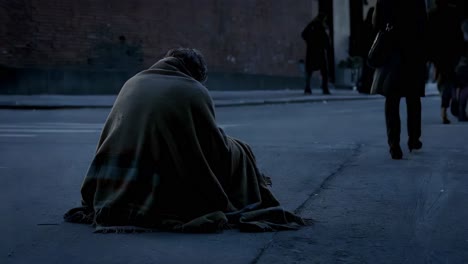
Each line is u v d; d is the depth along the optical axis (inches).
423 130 378.0
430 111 565.3
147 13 784.9
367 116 509.0
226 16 890.1
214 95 770.2
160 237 133.1
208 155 143.3
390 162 247.4
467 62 418.9
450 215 154.8
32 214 156.6
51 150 289.6
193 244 127.8
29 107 549.3
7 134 357.1
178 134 140.3
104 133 147.2
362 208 163.6
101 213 138.7
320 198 177.9
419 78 257.9
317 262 116.1
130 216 137.7
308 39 840.9
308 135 357.7
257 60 942.4
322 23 840.9
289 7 995.3
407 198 176.2
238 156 150.3
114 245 127.2
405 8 250.8
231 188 148.1
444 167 232.2
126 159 141.3
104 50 745.6
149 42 788.0
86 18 729.0
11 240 131.3
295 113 542.0
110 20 749.3
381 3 251.1
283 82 981.2
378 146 303.3
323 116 507.8
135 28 773.3
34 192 187.3
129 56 768.3
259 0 941.2
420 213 157.3
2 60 671.1
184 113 140.8
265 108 607.8
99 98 667.4
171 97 141.5
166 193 139.9
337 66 1071.0
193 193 141.1
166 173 140.0
